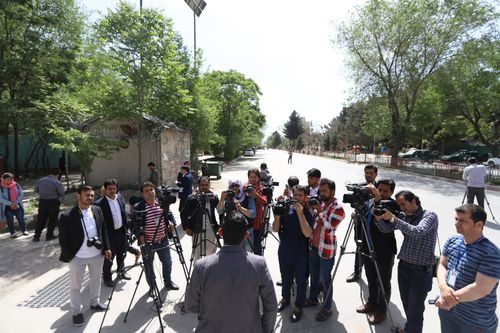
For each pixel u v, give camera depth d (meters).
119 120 14.04
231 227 2.40
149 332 3.92
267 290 2.37
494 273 2.37
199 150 23.72
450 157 40.34
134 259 6.51
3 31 17.47
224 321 2.26
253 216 5.07
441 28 24.11
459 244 2.68
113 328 4.00
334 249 4.22
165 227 5.01
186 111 13.34
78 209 4.20
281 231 4.29
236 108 36.78
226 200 4.63
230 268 2.31
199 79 19.64
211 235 5.07
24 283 5.53
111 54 12.27
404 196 3.62
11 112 15.84
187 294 2.40
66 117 13.98
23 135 22.17
